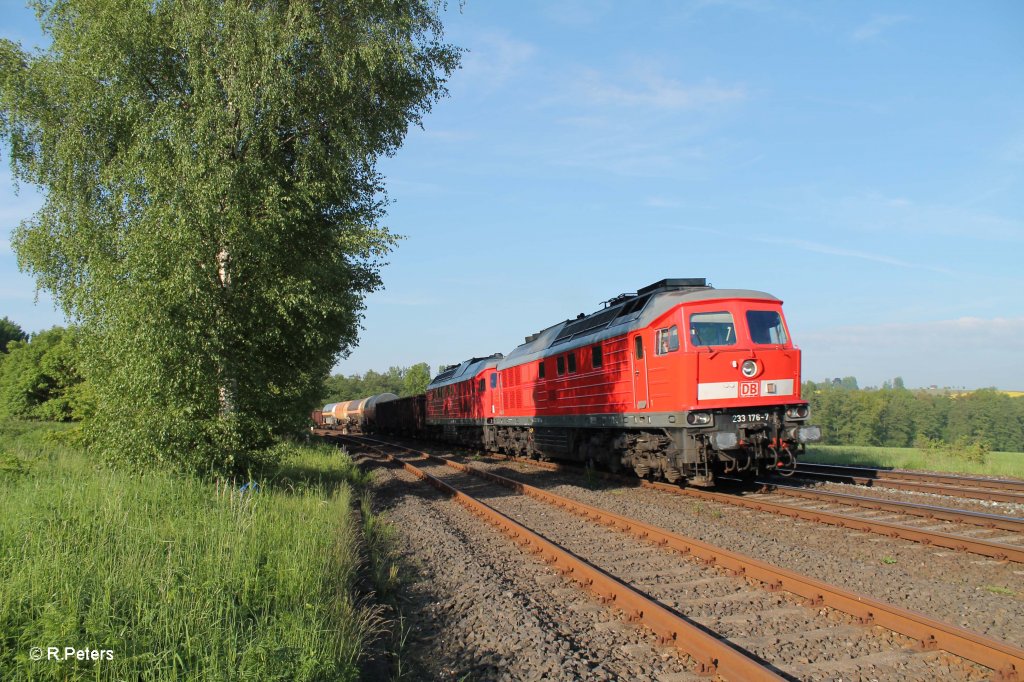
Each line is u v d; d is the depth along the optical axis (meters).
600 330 16.17
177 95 11.99
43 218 12.80
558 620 6.09
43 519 6.78
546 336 21.28
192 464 11.05
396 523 11.31
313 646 4.49
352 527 10.03
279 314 12.59
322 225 13.71
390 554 8.85
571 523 10.64
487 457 27.19
